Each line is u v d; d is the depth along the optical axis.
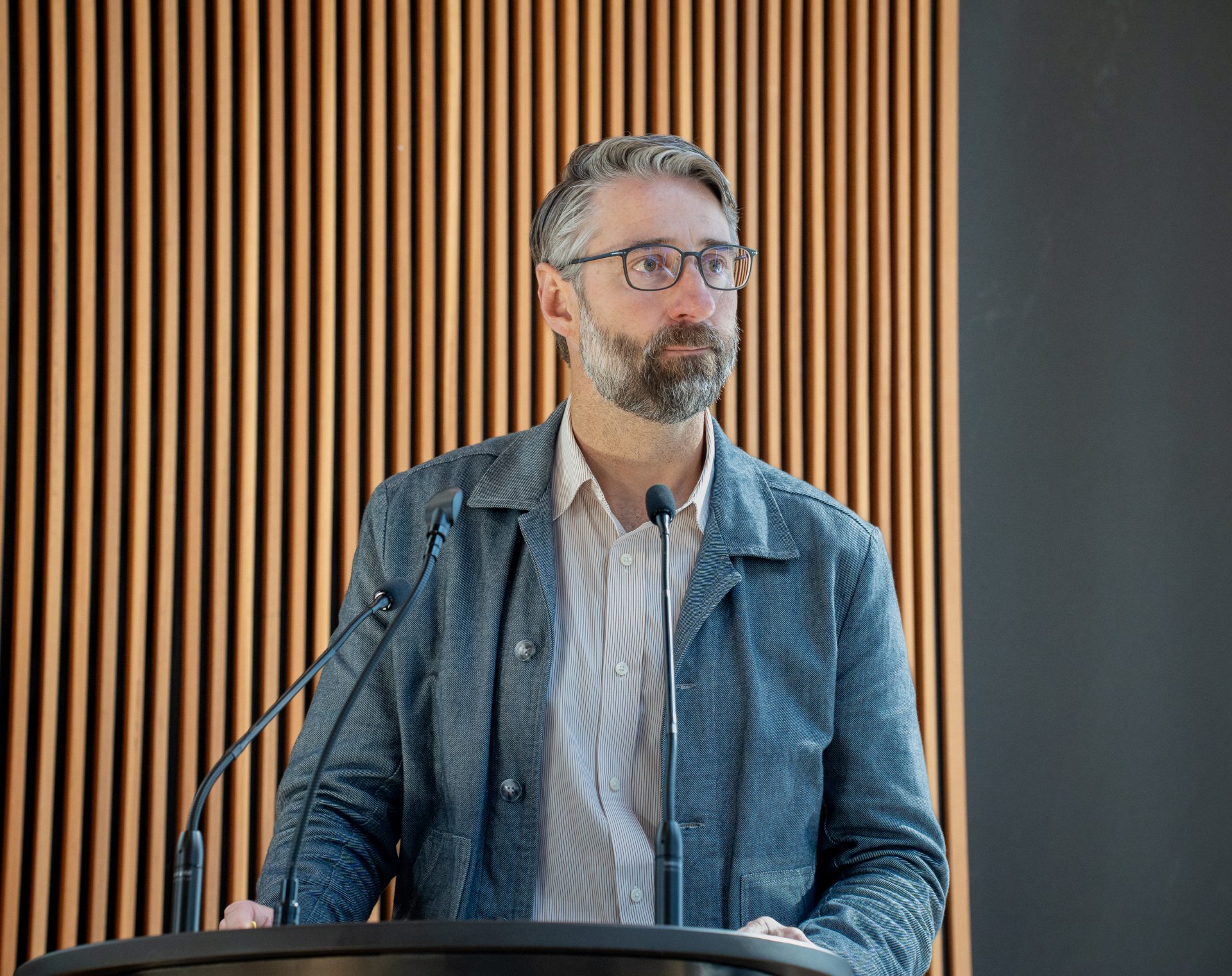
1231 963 4.30
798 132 4.27
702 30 4.22
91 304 3.61
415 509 2.27
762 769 2.08
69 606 3.57
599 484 2.24
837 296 4.24
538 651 2.14
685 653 2.12
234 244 3.82
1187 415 4.54
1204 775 4.39
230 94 3.79
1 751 3.46
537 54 4.14
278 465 3.73
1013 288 4.46
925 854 2.10
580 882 2.05
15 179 3.63
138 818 3.50
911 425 4.25
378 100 3.92
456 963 1.20
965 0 4.56
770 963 1.20
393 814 2.21
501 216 3.99
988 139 4.51
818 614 2.19
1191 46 4.68
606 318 2.11
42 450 3.59
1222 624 4.47
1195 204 4.61
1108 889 4.26
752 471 2.30
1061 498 4.41
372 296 3.87
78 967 1.24
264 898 1.99
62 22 3.66
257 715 3.65
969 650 4.27
